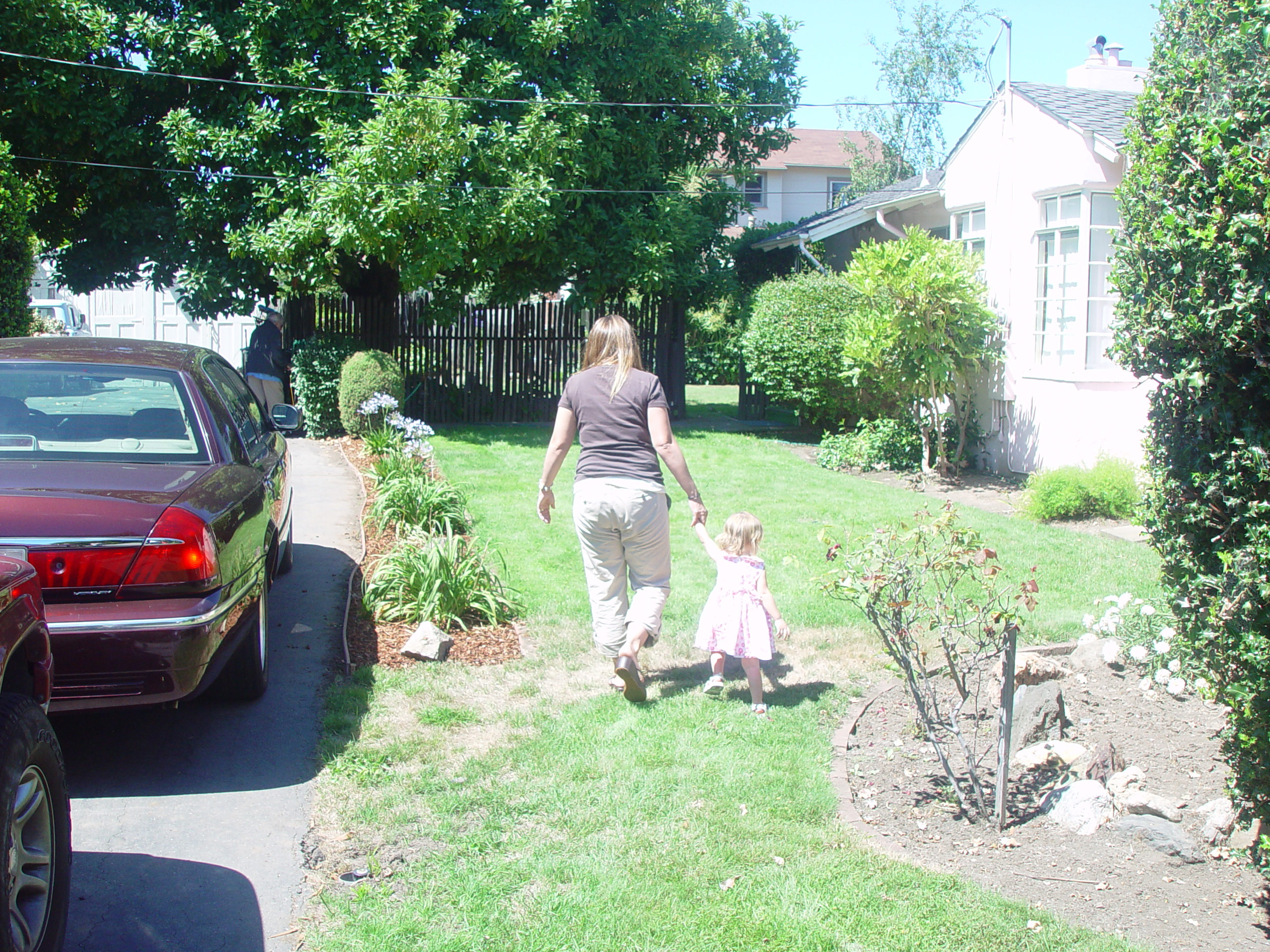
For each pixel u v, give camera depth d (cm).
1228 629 327
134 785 422
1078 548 844
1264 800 329
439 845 377
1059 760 450
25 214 1166
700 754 452
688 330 2770
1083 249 1127
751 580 505
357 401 1342
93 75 1409
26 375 500
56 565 384
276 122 1390
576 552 807
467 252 1508
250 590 478
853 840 382
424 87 1350
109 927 324
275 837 383
